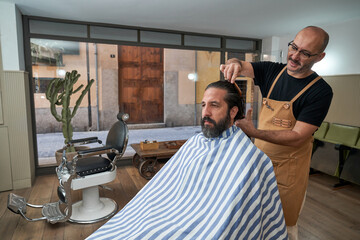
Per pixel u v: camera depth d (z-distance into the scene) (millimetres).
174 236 724
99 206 2174
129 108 3512
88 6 2475
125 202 2381
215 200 794
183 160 974
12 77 2514
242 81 3791
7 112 2531
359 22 2941
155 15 2777
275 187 834
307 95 1041
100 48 3207
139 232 742
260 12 2701
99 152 1910
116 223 853
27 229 1913
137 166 3377
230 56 3852
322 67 3463
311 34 932
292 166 1103
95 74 3238
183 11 2646
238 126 932
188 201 853
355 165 2545
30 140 2795
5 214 2129
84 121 3260
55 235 1844
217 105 865
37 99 2961
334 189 2691
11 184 2621
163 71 3615
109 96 3359
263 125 1213
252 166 798
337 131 2938
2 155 2551
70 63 3080
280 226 863
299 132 1013
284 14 2785
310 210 2227
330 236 1846
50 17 2848
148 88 3576
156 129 3713
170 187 941
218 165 843
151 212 827
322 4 2471
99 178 1997
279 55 3881
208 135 881
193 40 3584
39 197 2463
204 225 749
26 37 2799
